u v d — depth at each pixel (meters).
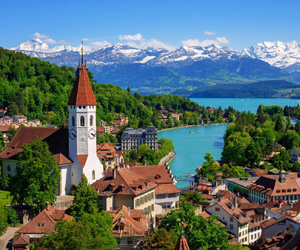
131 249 117.06
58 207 145.12
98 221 114.81
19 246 116.31
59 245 95.81
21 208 140.38
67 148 167.38
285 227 152.25
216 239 107.31
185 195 190.12
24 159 140.50
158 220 150.00
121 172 147.50
